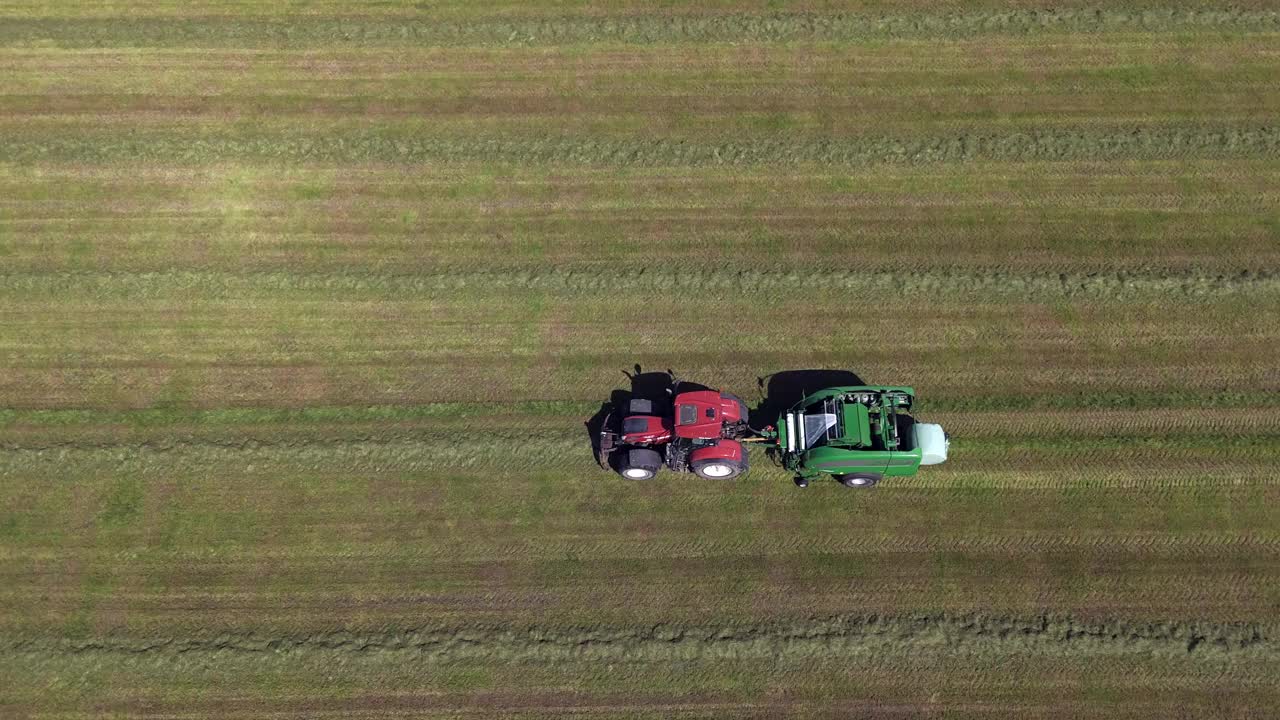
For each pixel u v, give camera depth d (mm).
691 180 20219
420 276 19062
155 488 17047
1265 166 19719
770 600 15906
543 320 18656
